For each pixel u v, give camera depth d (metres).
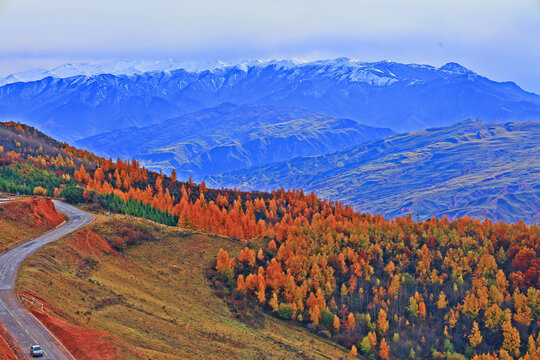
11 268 102.88
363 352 155.00
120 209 179.12
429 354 172.00
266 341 121.69
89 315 94.38
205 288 143.25
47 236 130.50
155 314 108.50
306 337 148.00
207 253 165.75
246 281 159.62
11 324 79.38
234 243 182.75
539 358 168.38
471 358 173.38
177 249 159.75
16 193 180.75
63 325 82.25
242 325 129.38
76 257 122.50
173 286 135.88
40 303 89.31
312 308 165.00
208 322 118.19
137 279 128.88
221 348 103.06
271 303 157.00
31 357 71.25
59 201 181.00
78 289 104.94
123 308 105.06
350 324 165.12
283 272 175.50
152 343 92.38
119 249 143.25
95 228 145.12
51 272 106.88
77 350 75.00
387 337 171.00
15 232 127.50
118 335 90.12
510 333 177.62
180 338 101.12
